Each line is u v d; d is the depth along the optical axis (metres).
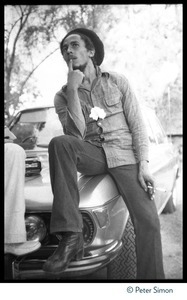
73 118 1.91
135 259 1.85
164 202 2.59
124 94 2.00
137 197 1.77
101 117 1.92
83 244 1.59
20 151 1.58
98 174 1.87
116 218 1.74
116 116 1.96
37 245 1.59
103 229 1.65
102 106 1.97
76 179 1.62
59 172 1.58
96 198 1.66
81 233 1.57
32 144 2.53
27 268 1.60
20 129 2.67
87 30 2.11
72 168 1.62
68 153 1.64
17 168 1.56
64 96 2.09
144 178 1.81
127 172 1.82
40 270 1.59
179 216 3.04
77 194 1.60
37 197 1.69
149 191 1.81
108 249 1.66
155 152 2.71
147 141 1.93
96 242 1.64
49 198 1.68
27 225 1.64
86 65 2.06
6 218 1.53
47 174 1.99
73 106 1.92
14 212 1.53
